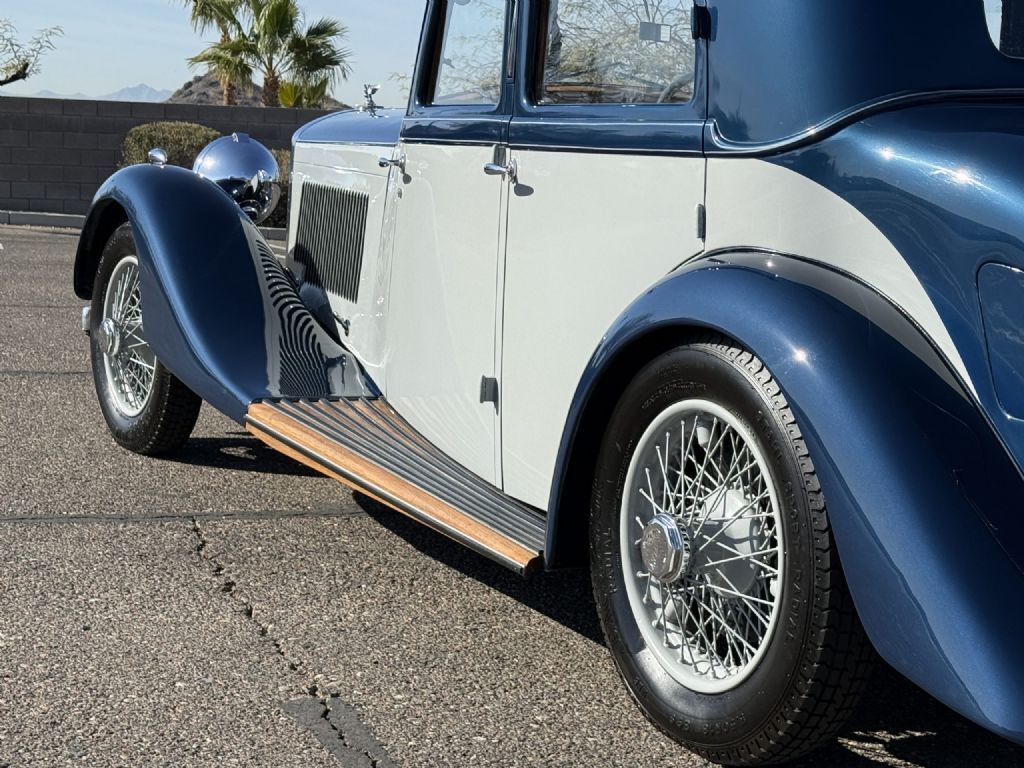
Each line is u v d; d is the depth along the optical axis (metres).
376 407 4.07
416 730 2.78
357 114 4.89
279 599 3.54
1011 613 2.18
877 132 2.49
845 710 2.44
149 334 4.43
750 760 2.57
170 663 3.07
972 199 2.32
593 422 2.96
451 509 3.22
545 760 2.67
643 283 2.91
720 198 2.72
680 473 2.74
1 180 16.22
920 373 2.34
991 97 2.61
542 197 3.21
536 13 3.25
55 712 2.78
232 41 22.33
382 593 3.63
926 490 2.24
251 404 3.97
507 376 3.37
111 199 4.72
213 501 4.45
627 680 2.85
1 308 8.50
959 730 2.89
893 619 2.23
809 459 2.38
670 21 2.86
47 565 3.71
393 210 4.05
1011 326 2.27
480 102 3.51
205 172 5.22
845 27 2.55
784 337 2.41
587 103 3.11
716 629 2.69
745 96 2.67
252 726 2.75
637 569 2.86
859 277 2.49
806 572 2.38
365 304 4.32
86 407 5.79
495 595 3.66
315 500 4.52
